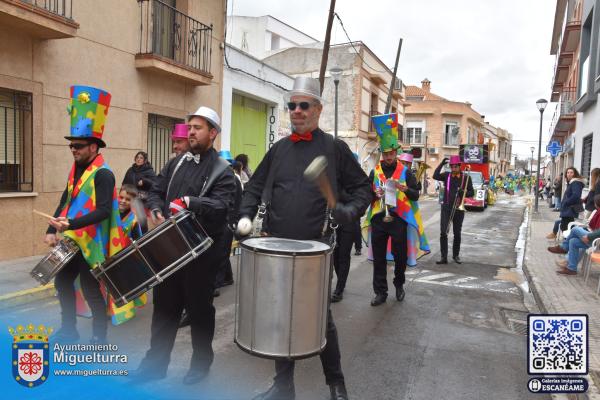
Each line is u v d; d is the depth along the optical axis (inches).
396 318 218.7
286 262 99.3
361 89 1002.7
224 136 502.3
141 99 380.5
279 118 622.5
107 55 346.3
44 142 304.0
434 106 1900.8
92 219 146.9
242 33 1255.5
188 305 137.9
